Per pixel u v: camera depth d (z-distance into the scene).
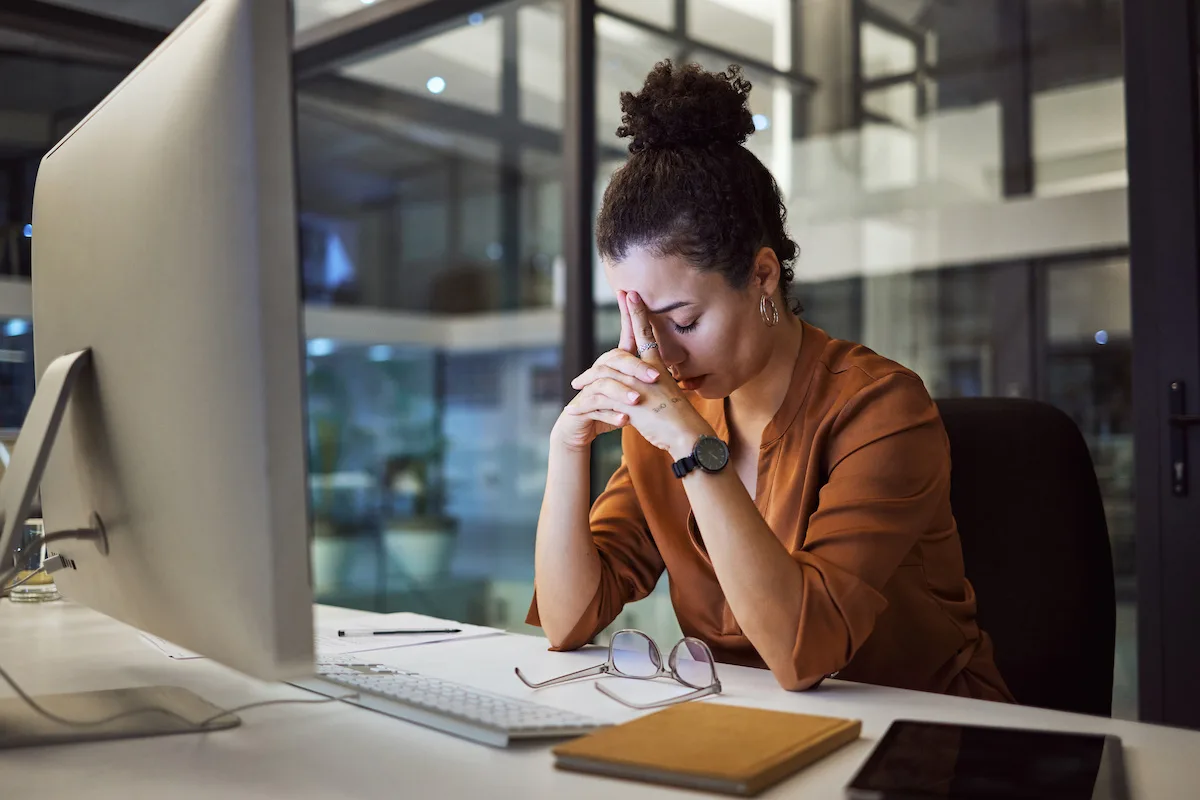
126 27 2.90
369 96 6.64
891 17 3.04
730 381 1.18
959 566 1.25
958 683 1.20
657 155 1.14
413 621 1.34
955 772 0.62
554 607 1.17
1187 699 2.24
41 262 1.01
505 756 0.71
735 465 1.29
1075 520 1.36
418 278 9.38
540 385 9.30
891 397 1.14
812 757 0.69
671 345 1.15
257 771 0.68
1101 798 0.58
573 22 3.39
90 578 0.94
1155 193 2.32
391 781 0.65
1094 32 2.62
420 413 9.71
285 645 0.67
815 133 3.22
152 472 0.77
